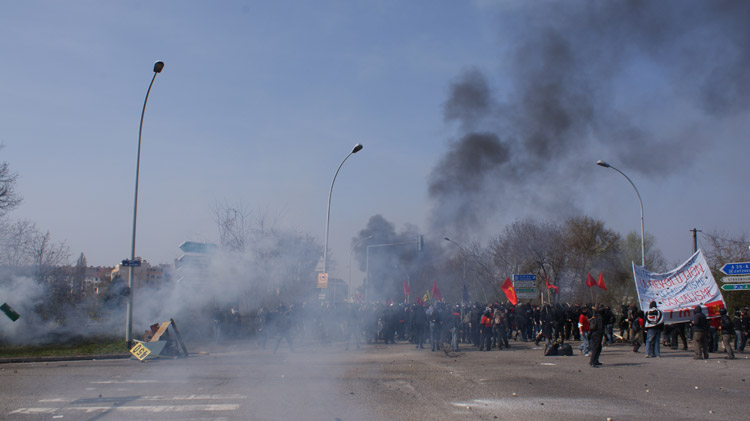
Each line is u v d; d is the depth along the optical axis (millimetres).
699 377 14391
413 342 28375
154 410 10047
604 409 10070
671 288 22672
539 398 11227
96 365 18391
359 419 9195
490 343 24406
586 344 21031
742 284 24062
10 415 9695
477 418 9266
